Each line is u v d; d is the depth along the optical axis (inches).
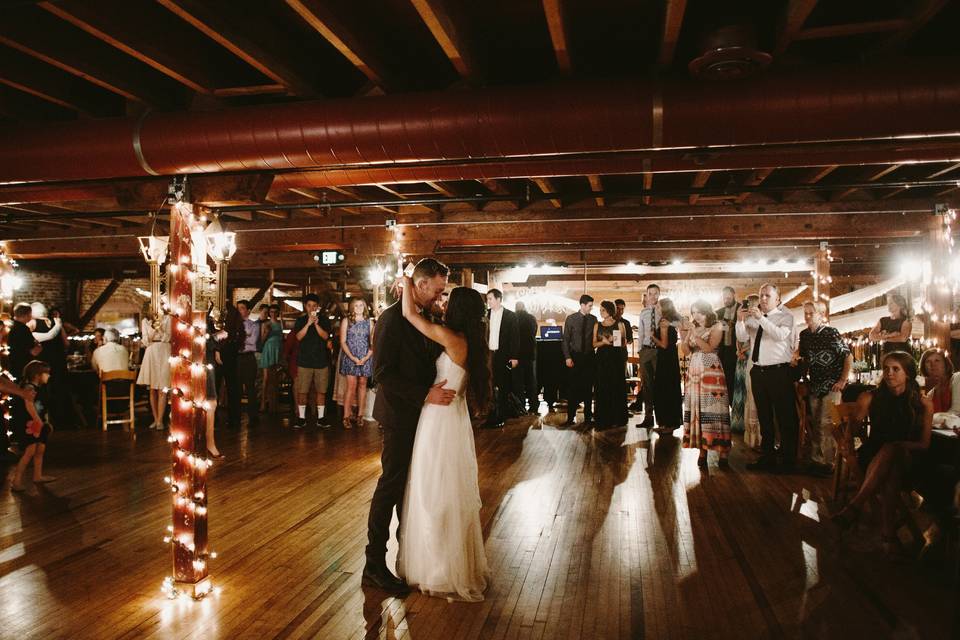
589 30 144.1
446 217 341.7
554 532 160.7
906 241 386.6
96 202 338.3
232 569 138.1
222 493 199.6
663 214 323.0
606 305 322.3
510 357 328.5
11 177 154.1
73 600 123.3
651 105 129.0
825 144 155.9
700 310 232.8
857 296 485.1
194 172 150.2
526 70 161.8
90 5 115.8
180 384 130.0
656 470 227.3
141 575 135.9
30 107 163.5
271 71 139.4
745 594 123.6
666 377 306.0
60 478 223.5
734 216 321.1
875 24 123.6
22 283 521.0
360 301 328.2
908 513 151.6
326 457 252.5
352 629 110.4
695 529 162.2
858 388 194.1
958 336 290.5
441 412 124.0
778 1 123.9
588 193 256.7
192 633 109.5
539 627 110.7
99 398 362.9
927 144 153.0
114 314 604.7
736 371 305.6
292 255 448.8
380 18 137.7
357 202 275.6
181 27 139.9
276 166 146.4
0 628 111.9
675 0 109.7
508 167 186.5
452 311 127.1
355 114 138.9
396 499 128.4
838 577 131.6
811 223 314.8
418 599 122.3
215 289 148.9
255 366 339.0
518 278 573.0
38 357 334.0
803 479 213.6
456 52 131.0
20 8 120.8
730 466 233.6
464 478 124.3
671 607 118.2
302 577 133.3
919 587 126.6
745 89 126.6
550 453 258.8
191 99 164.6
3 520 175.0
